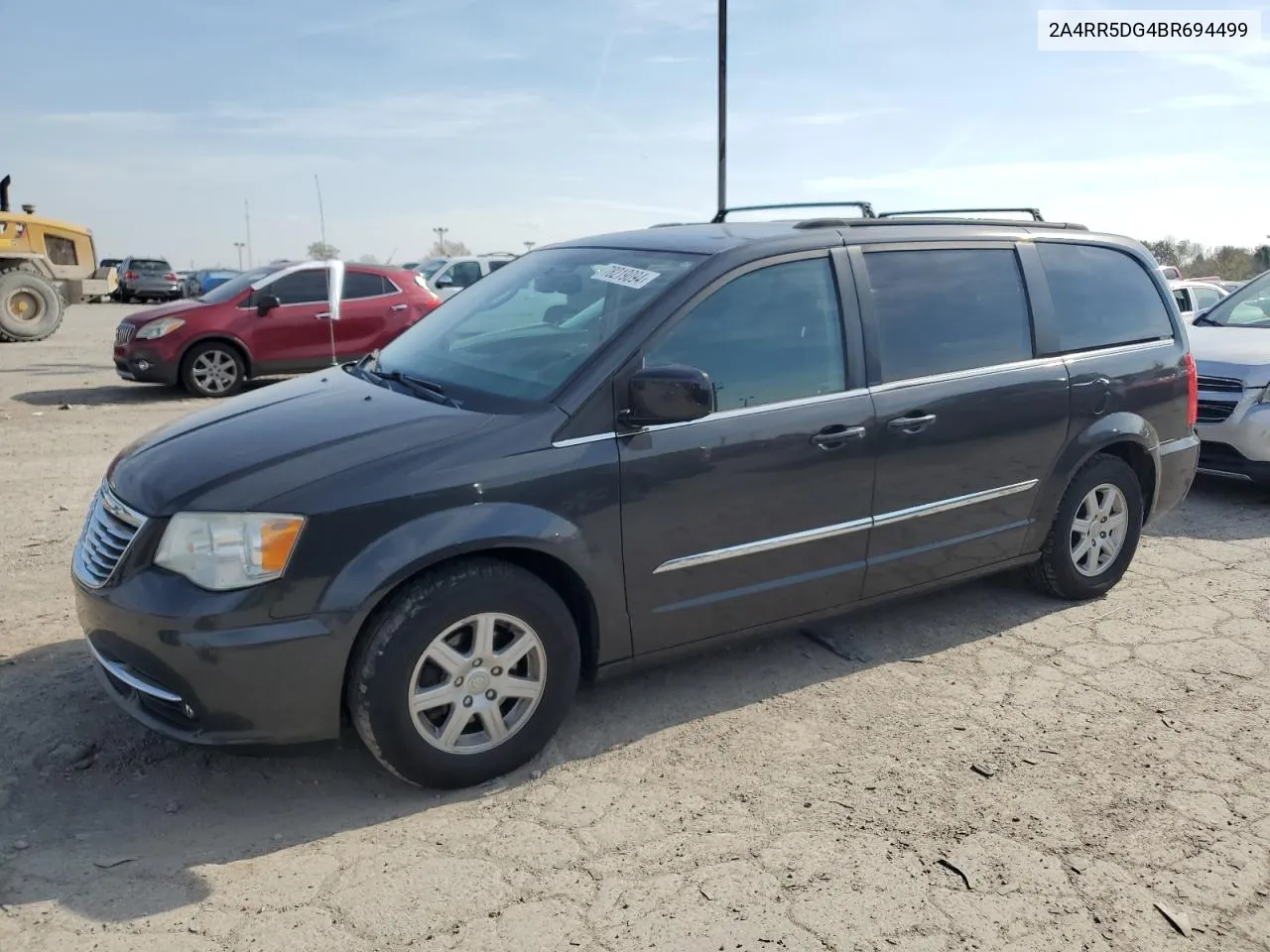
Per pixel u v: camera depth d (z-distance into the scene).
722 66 13.25
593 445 3.39
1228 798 3.34
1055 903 2.80
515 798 3.29
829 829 3.13
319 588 2.98
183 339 11.52
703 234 4.19
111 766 3.40
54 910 2.68
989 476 4.47
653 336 3.56
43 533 5.81
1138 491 5.12
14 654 4.16
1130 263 5.23
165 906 2.71
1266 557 5.91
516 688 3.35
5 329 17.28
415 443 3.22
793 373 3.87
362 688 3.08
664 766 3.50
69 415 10.14
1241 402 6.88
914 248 4.34
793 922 2.70
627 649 3.64
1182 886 2.89
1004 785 3.40
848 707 3.95
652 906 2.75
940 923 2.71
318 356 12.23
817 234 4.07
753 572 3.85
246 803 3.24
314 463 3.11
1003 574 5.52
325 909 2.72
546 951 2.58
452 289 19.78
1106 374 4.86
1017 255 4.69
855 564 4.13
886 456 4.08
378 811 3.21
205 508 2.98
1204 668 4.34
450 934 2.63
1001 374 4.45
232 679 2.94
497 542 3.18
